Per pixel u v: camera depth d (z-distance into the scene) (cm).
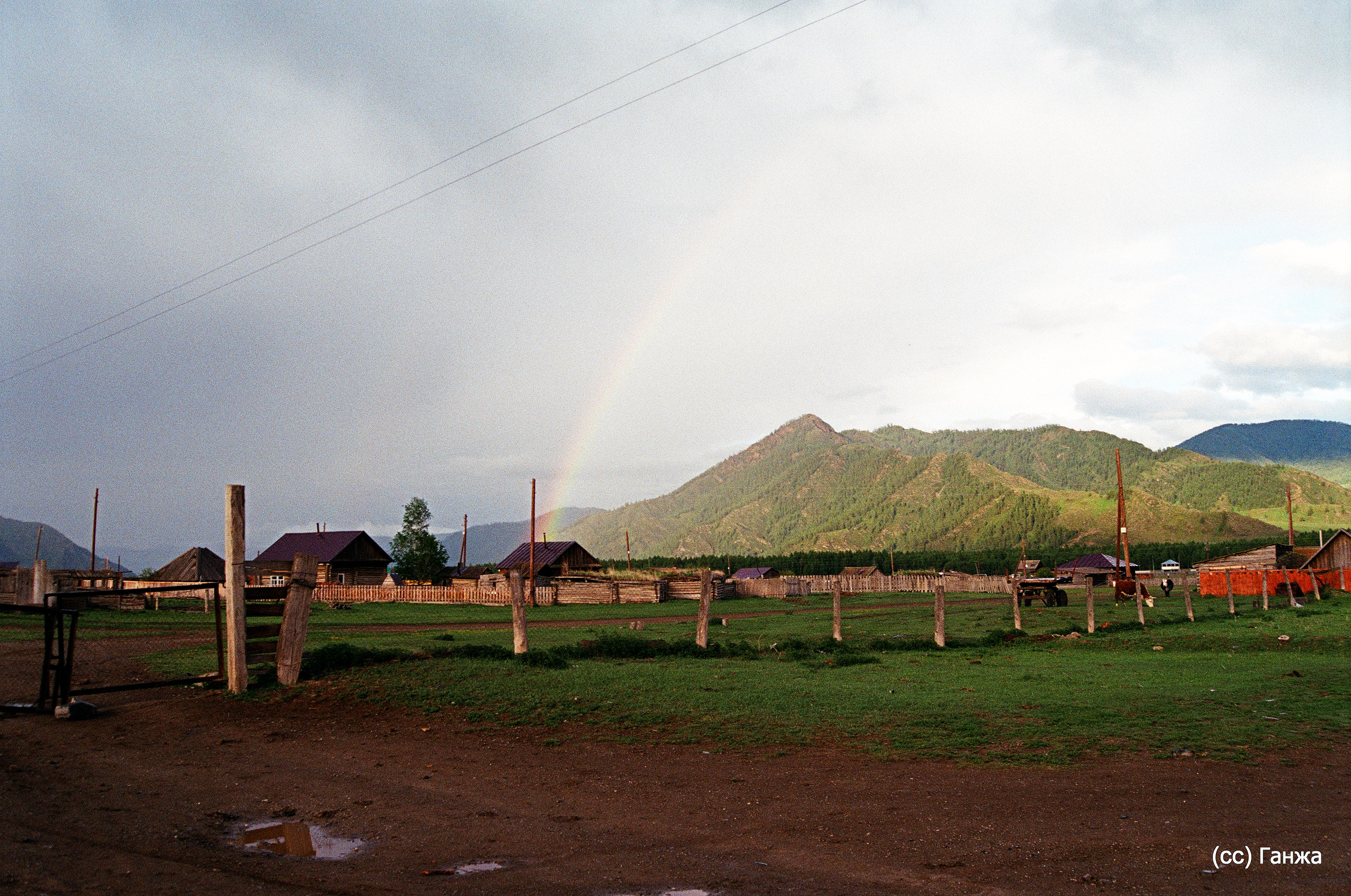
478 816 859
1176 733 1216
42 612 1362
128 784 957
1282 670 1931
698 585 7488
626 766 1066
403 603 6631
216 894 617
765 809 877
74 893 602
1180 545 18250
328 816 852
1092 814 844
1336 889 643
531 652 2022
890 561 17138
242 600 1577
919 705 1460
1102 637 2878
